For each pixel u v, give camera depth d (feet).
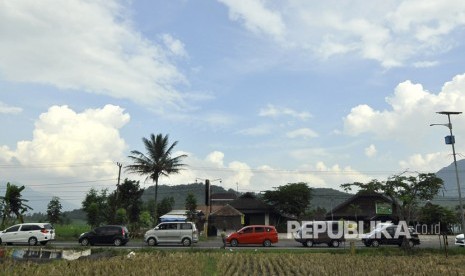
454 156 106.63
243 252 100.63
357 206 199.41
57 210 201.67
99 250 97.45
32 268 61.57
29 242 117.29
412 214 121.39
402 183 111.55
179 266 68.44
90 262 70.74
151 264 69.26
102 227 120.37
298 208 207.82
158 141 177.47
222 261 80.48
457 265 80.33
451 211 167.84
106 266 65.00
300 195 209.15
